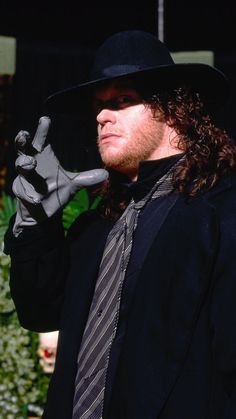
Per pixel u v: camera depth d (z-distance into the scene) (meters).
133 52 2.36
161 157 2.33
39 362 4.59
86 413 2.23
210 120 2.40
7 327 4.60
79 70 8.39
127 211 2.37
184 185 2.27
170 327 2.11
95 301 2.32
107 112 2.33
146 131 2.32
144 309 2.15
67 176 2.42
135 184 2.31
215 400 2.09
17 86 8.34
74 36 8.34
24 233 2.43
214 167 2.30
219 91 2.45
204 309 2.13
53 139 8.16
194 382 2.09
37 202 2.35
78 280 2.38
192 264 2.13
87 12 8.17
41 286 2.45
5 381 4.57
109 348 2.22
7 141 8.37
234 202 2.21
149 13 8.08
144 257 2.23
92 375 2.24
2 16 8.06
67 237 2.53
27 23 8.16
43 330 2.56
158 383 2.09
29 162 2.32
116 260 2.30
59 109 2.62
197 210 2.20
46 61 8.34
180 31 8.05
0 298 4.58
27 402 4.57
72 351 2.30
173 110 2.34
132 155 2.33
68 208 5.20
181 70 2.33
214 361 2.11
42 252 2.43
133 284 2.21
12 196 8.27
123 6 8.10
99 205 2.53
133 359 2.12
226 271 2.12
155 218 2.27
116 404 2.14
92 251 2.41
